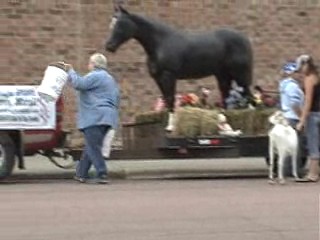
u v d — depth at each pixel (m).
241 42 14.70
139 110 18.41
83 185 12.72
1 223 9.04
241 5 18.92
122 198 11.07
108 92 12.82
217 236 8.30
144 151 13.83
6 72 17.69
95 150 12.87
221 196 11.33
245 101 14.68
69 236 8.27
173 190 12.07
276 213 9.77
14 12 17.69
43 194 11.52
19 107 12.85
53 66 12.85
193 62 14.30
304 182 13.23
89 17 18.16
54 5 17.91
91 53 18.19
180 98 14.75
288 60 19.23
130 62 18.34
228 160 16.47
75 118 17.05
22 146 13.02
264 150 14.02
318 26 19.41
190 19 18.66
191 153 13.83
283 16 19.19
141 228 8.71
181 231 8.56
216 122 13.87
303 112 13.19
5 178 13.01
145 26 14.21
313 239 8.19
